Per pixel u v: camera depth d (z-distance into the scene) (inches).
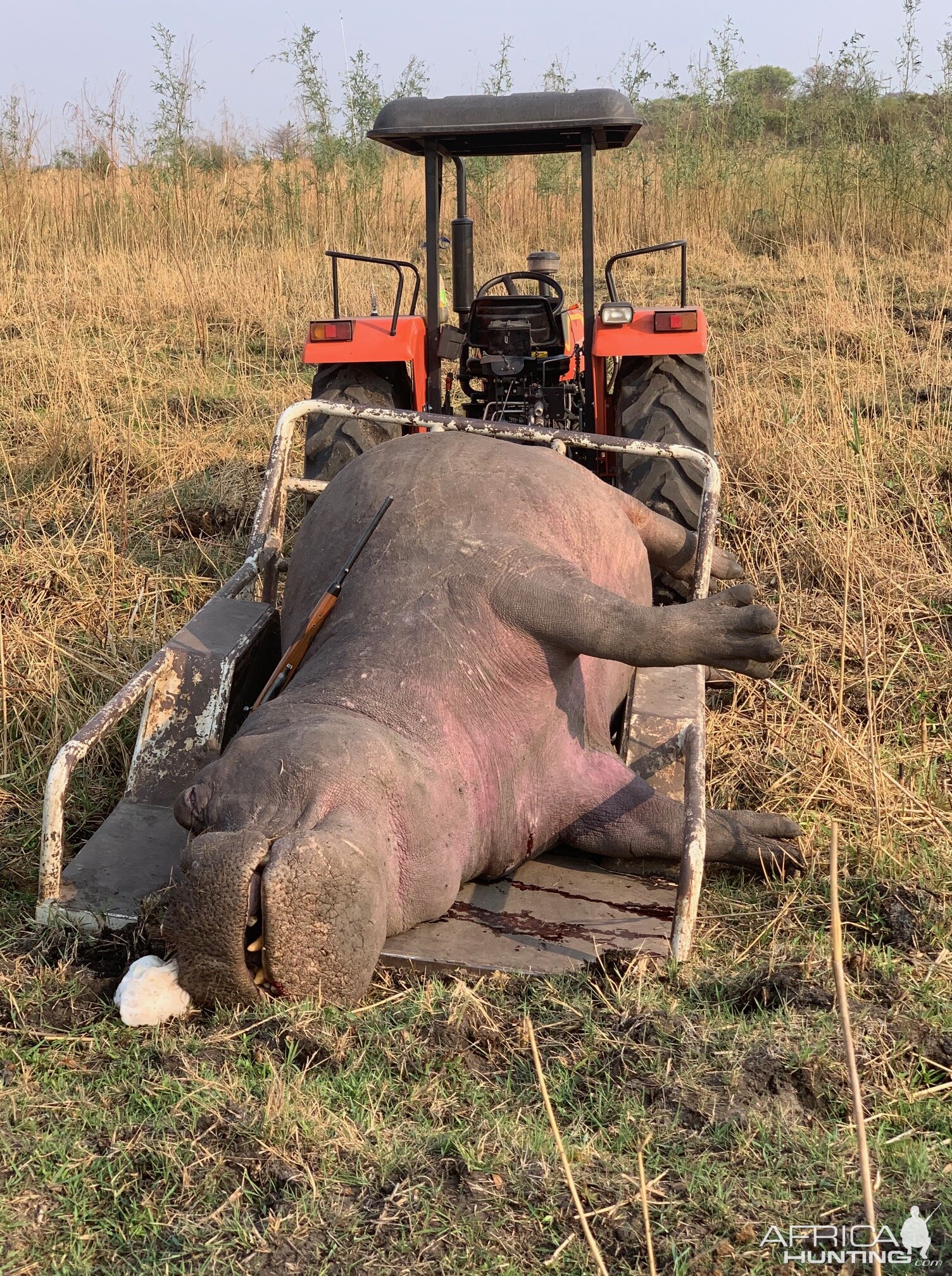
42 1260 98.9
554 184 550.3
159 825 151.7
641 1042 122.8
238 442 316.2
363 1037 122.1
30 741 189.6
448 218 563.2
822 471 272.1
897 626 222.8
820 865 157.9
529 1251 99.3
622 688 173.0
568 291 449.4
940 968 137.1
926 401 323.9
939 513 260.7
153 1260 98.7
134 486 291.4
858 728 194.9
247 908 113.5
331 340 230.7
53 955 136.3
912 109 586.2
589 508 166.6
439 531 152.1
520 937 136.3
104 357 378.3
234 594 181.3
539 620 140.9
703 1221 102.0
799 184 563.2
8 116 581.9
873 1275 92.0
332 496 168.2
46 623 219.9
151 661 159.9
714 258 515.2
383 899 120.0
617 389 233.3
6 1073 119.5
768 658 141.4
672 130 610.2
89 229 555.5
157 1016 123.5
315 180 585.0
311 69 573.0
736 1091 116.3
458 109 218.4
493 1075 119.8
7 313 423.8
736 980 134.3
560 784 147.3
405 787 125.9
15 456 305.1
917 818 167.3
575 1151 108.1
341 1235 100.7
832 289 407.2
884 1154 110.0
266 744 124.1
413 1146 109.8
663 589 214.7
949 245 509.0
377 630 142.4
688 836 136.0
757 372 347.9
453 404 333.1
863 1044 123.2
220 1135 110.7
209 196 572.7
